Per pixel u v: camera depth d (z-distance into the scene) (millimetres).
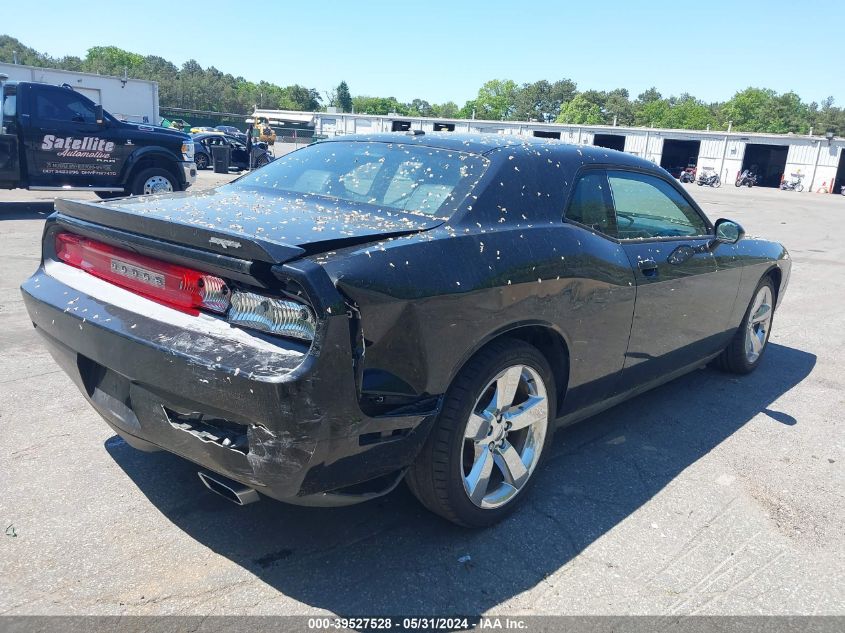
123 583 2373
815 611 2439
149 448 2701
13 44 136000
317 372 2002
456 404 2523
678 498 3205
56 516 2752
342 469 2201
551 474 3375
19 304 5871
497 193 2832
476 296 2477
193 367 2117
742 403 4523
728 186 46625
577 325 3025
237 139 27781
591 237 3145
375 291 2162
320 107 142000
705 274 3951
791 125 123938
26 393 3977
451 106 155500
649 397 4555
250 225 2410
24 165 10781
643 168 3732
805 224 18719
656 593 2490
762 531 2955
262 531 2740
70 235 2904
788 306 7672
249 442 2117
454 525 2854
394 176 2994
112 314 2438
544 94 142250
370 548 2664
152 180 12180
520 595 2438
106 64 133625
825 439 3996
